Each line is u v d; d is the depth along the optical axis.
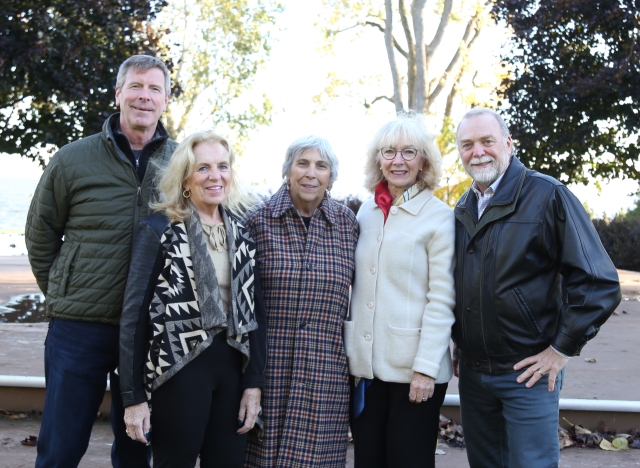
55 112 10.43
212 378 2.56
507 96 12.29
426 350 2.74
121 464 3.17
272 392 2.85
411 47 20.31
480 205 2.79
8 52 9.33
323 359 2.87
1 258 17.17
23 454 3.83
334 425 2.88
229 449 2.62
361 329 2.90
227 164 2.68
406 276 2.86
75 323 2.86
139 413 2.50
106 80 10.29
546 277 2.66
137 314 2.51
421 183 2.97
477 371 2.78
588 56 11.72
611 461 3.89
